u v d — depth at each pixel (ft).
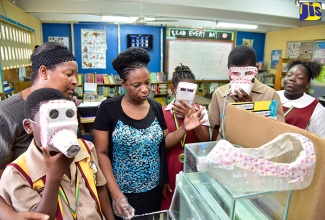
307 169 1.67
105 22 18.22
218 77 20.98
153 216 2.94
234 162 1.70
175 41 19.49
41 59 2.87
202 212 2.15
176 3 13.42
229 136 2.66
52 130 1.76
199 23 18.99
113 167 3.77
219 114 4.21
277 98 4.00
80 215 2.40
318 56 17.74
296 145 1.82
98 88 18.15
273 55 21.65
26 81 11.42
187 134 4.23
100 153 3.64
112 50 18.83
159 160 3.93
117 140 3.60
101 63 18.78
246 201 1.84
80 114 11.62
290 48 19.97
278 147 1.88
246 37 21.62
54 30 17.65
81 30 17.99
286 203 1.88
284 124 1.97
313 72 4.89
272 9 14.96
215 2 13.94
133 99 3.69
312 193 1.73
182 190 2.55
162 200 4.13
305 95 5.01
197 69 20.34
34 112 2.08
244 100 3.42
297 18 16.48
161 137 3.84
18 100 2.93
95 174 2.85
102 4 14.47
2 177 2.15
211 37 20.20
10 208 2.06
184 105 3.82
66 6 13.93
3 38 9.70
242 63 3.51
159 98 19.58
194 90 3.77
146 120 3.76
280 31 20.77
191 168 2.34
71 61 2.98
